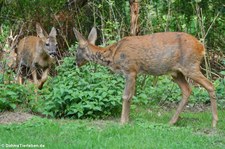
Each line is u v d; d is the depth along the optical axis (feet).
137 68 39.37
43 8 61.31
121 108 41.83
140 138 34.09
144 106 45.80
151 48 38.86
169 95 47.60
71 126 36.70
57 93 40.93
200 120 41.09
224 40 57.93
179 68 38.63
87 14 62.80
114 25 52.08
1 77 46.11
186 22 56.49
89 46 40.78
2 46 51.57
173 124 39.52
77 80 42.39
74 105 40.60
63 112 41.04
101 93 41.06
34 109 42.39
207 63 54.85
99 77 42.96
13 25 59.52
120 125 37.40
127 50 39.24
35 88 44.45
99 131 35.81
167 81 48.57
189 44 38.32
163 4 56.75
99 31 59.72
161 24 54.44
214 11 57.36
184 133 35.83
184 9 56.80
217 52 57.62
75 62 44.60
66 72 43.78
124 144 32.60
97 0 61.26
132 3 50.67
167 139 34.12
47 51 50.47
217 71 57.26
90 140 33.42
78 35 41.27
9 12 61.31
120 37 54.24
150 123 38.04
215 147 33.12
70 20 61.52
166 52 38.63
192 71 38.42
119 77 44.45
